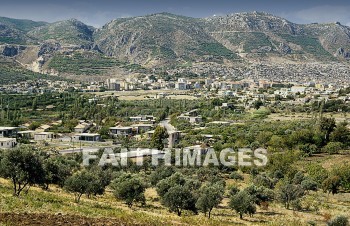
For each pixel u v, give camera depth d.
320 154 124.31
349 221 58.06
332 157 118.88
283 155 110.75
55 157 100.12
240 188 86.44
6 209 37.78
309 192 88.75
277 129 148.88
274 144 127.69
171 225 40.94
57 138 161.00
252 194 72.56
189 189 60.06
